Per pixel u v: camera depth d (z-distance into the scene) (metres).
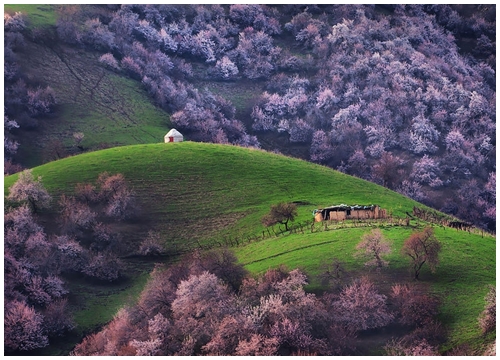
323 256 160.00
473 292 145.38
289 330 133.25
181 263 171.62
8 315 154.75
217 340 135.25
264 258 167.00
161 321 142.50
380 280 150.12
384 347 132.75
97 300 170.50
